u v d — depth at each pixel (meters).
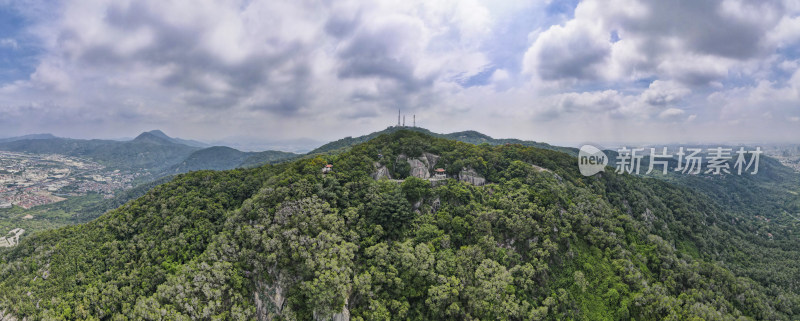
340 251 85.75
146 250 94.81
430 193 110.94
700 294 93.75
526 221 100.25
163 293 80.56
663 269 101.38
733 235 151.62
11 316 83.25
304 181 103.56
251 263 87.69
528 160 147.62
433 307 83.69
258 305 83.62
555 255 96.44
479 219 101.31
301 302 81.75
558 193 113.38
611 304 90.44
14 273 93.62
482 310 84.25
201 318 78.75
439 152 146.75
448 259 91.06
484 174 134.88
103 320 84.00
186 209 104.94
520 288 89.12
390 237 99.19
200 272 83.56
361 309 82.69
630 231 112.00
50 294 86.06
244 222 96.75
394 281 86.31
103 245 97.31
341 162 123.94
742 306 94.94
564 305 88.44
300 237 87.12
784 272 119.56
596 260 99.88
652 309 88.50
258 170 131.25
